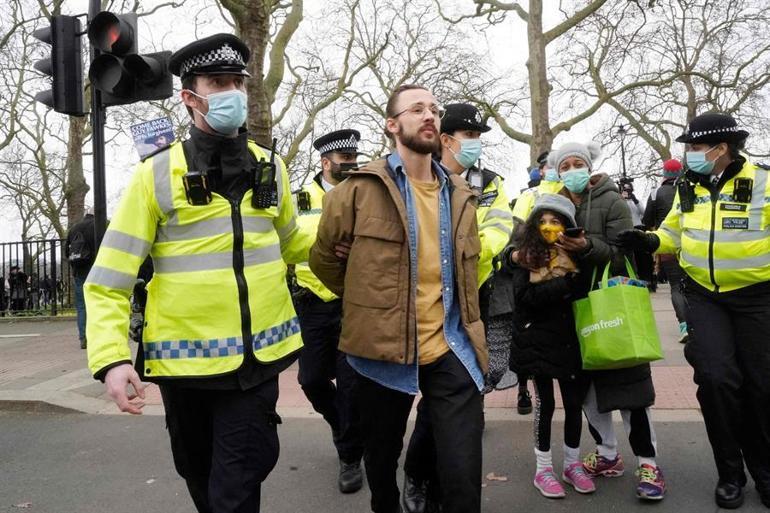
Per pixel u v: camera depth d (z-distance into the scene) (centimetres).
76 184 1948
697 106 2534
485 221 375
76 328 1247
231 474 255
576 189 384
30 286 1462
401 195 278
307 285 421
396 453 291
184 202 256
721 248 359
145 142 423
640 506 370
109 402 652
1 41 2114
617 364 353
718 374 357
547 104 1636
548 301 366
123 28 494
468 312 282
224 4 920
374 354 270
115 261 252
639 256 398
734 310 364
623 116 2430
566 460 402
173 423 281
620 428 504
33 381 742
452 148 376
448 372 274
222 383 256
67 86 564
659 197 819
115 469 471
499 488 406
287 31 1277
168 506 402
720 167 366
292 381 711
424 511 357
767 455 363
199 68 255
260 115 933
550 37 1634
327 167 453
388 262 271
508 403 593
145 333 263
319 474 446
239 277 259
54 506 407
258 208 267
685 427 497
